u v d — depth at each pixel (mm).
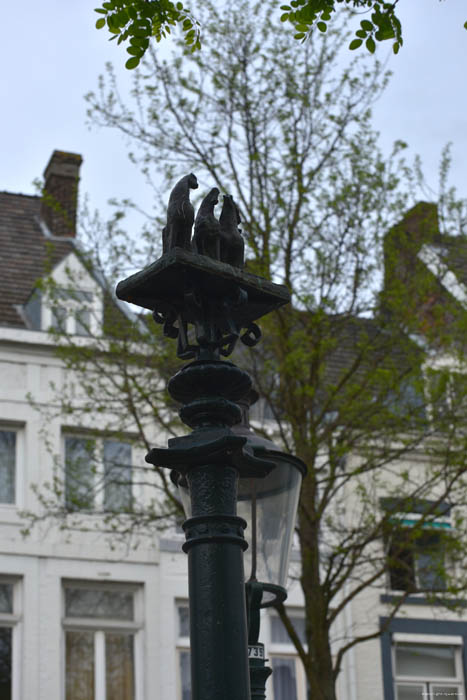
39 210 30250
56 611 23641
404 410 17391
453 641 26031
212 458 5094
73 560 24000
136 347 17500
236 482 5156
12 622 23391
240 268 5402
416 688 25781
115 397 17938
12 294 26828
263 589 8086
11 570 23609
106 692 23609
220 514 5047
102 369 17391
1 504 24047
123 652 23953
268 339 17062
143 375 17438
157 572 24484
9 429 24562
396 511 16547
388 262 16859
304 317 16688
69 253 26328
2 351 24734
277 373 16859
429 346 17406
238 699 4758
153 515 17969
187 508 7434
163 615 24297
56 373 24875
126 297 5289
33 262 28109
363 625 25328
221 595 4914
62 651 23562
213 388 5328
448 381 16812
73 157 29953
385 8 7559
